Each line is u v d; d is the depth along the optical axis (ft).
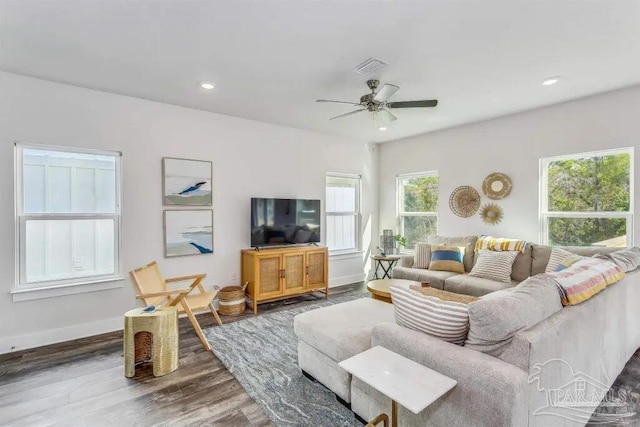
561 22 6.65
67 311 9.91
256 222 13.56
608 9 6.20
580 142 11.39
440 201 15.97
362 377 4.29
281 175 14.85
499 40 7.38
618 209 10.81
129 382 7.52
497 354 4.49
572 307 5.46
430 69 8.90
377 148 19.04
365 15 6.40
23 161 9.43
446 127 15.20
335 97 11.12
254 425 6.06
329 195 17.06
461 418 4.32
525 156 12.84
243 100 11.41
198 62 8.46
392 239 16.98
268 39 7.32
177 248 11.96
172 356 8.01
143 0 5.89
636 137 10.25
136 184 11.14
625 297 7.59
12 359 8.63
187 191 12.17
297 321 7.76
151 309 8.24
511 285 10.91
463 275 12.42
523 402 3.97
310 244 15.75
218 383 7.48
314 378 7.43
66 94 9.88
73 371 8.02
